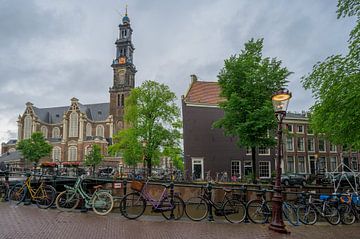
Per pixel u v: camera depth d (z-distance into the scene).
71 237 6.43
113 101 83.38
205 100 36.53
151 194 9.43
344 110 14.08
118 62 84.94
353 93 13.34
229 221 9.20
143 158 34.12
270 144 23.11
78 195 9.45
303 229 9.04
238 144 24.50
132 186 9.06
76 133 80.25
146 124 33.41
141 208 9.03
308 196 10.69
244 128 22.59
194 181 25.72
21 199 10.30
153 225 8.03
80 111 80.69
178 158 38.38
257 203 9.48
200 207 9.40
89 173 29.38
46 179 13.98
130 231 7.24
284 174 28.80
